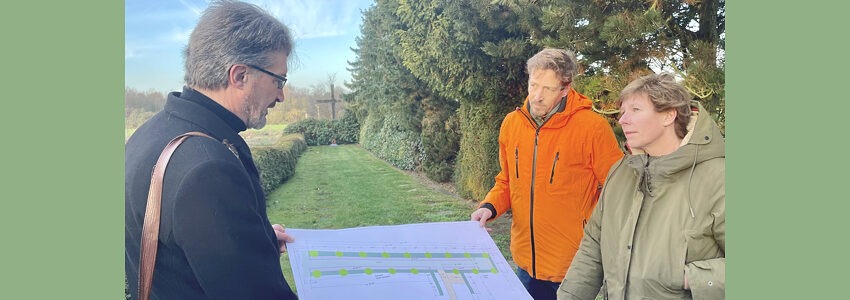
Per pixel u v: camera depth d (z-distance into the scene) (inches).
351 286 52.3
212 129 45.1
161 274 43.5
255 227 43.0
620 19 74.0
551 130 71.1
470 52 89.2
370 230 59.4
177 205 41.0
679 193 50.7
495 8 86.4
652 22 72.2
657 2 74.2
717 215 49.3
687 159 49.5
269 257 43.8
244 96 47.3
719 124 70.9
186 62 48.2
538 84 69.7
